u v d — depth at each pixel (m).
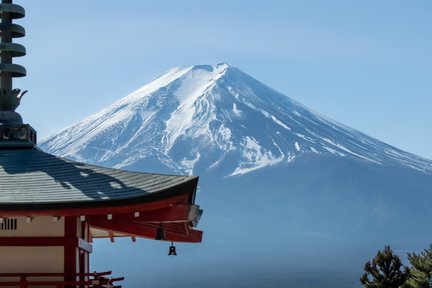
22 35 33.72
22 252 29.61
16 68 33.19
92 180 29.75
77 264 29.97
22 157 31.59
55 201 27.95
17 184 29.39
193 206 29.19
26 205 27.78
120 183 29.47
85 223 31.31
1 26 33.34
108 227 29.69
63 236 29.69
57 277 29.53
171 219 29.03
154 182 29.36
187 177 29.50
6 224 29.67
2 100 33.22
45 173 30.36
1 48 33.03
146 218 29.19
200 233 33.19
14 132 32.53
